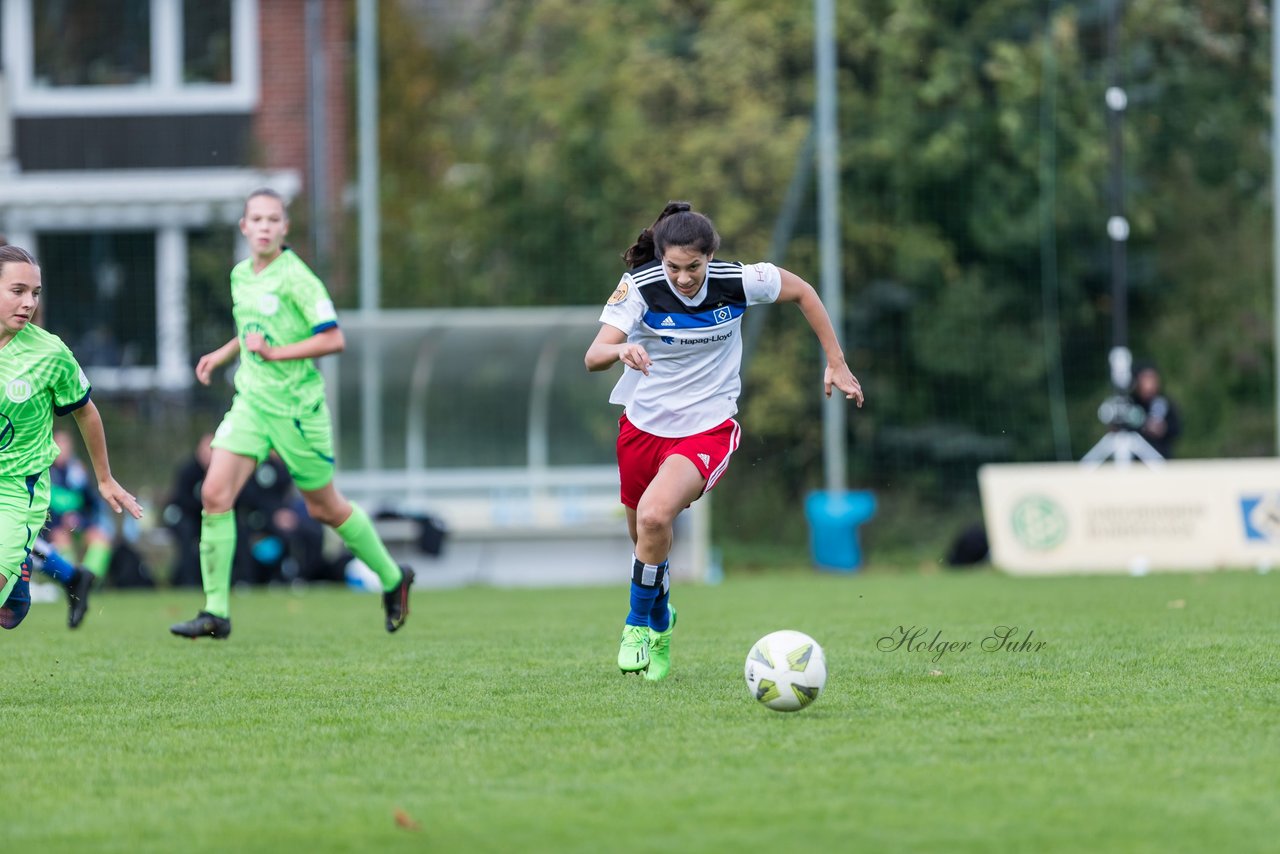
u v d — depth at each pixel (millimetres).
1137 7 77750
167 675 24188
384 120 80812
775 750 16594
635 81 78938
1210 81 78625
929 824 13320
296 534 53594
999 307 77750
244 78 78812
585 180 78125
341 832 13359
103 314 77250
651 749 16766
